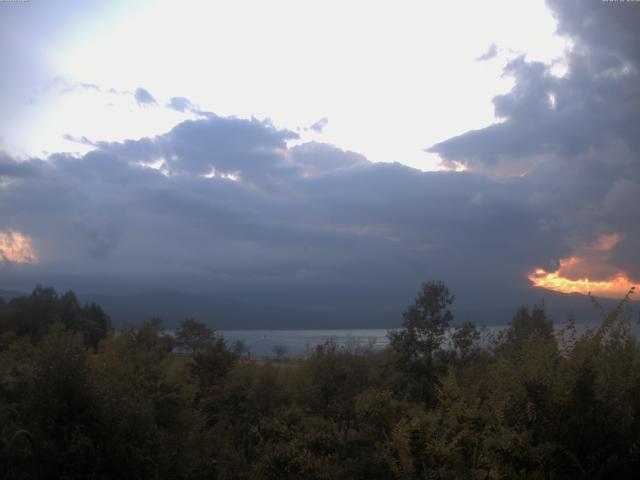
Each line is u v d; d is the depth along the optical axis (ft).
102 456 25.00
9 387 27.66
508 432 19.90
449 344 49.93
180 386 37.19
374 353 53.52
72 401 25.59
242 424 46.42
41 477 23.25
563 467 19.54
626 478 19.54
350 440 30.91
